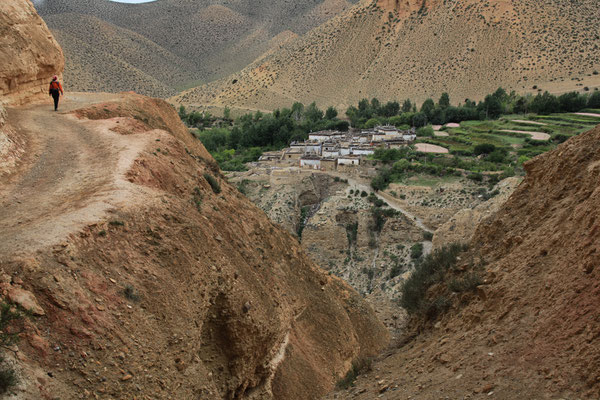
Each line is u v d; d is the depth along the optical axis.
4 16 28.47
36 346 11.10
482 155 96.00
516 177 68.25
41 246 12.88
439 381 17.28
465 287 24.64
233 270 18.94
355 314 32.19
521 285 19.28
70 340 11.72
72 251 13.33
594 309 14.09
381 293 46.47
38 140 22.92
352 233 78.94
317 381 23.34
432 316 27.16
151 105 34.25
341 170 93.69
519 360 15.24
